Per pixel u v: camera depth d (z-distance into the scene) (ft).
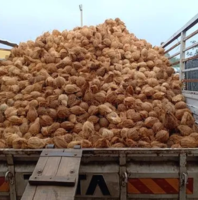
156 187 6.59
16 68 12.62
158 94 10.53
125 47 14.35
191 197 6.55
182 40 12.75
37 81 11.10
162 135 8.12
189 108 10.87
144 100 10.55
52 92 10.27
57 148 7.37
